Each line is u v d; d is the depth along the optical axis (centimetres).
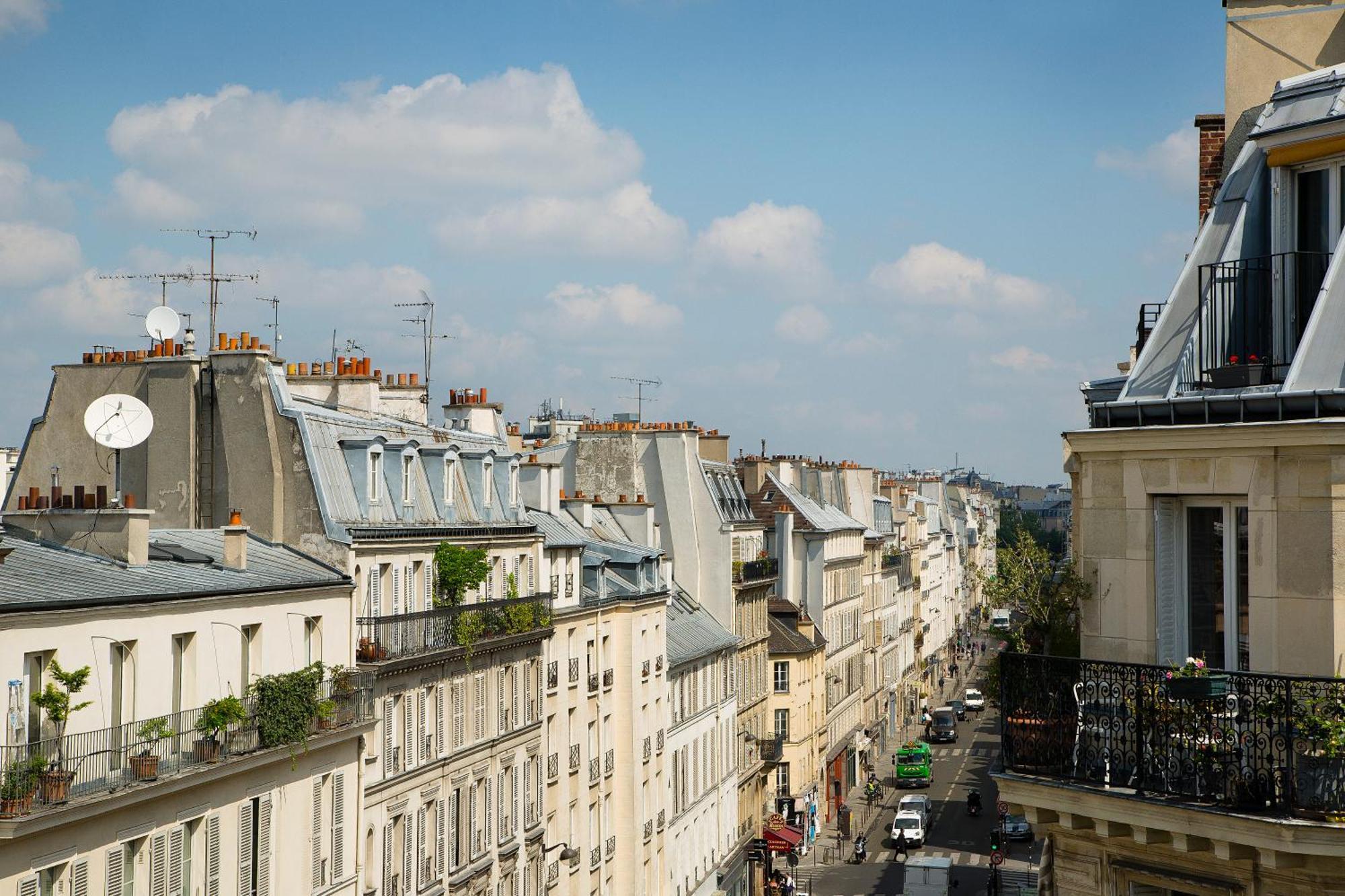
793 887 8562
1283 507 1589
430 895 4525
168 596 3322
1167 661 1714
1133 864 1703
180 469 4391
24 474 4541
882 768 13425
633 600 6562
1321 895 1523
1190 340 1792
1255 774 1543
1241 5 2042
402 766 4372
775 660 10006
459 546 4844
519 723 5316
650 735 6788
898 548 16650
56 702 2870
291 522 4281
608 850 6391
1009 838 9825
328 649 4088
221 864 3447
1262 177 1809
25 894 2761
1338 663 1545
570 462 8488
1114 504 1762
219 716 3381
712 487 8588
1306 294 1731
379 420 5091
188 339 4509
